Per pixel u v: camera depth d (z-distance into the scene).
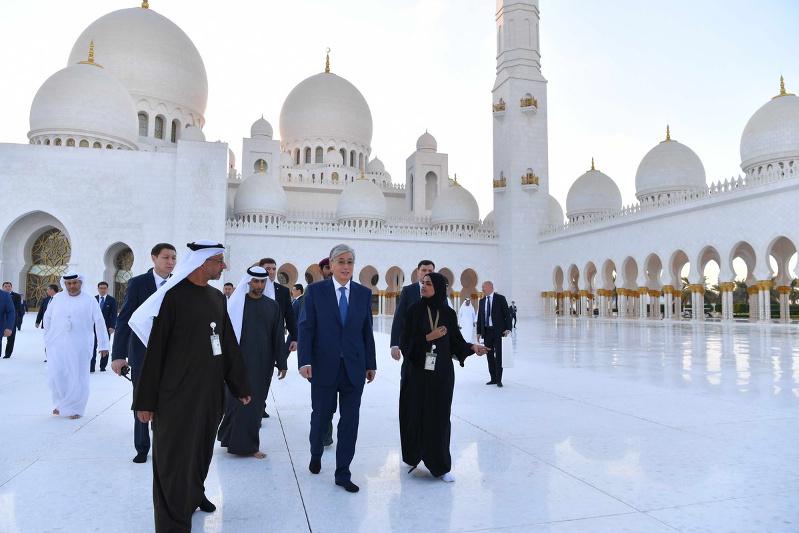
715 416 7.20
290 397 9.45
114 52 52.72
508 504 4.28
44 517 4.10
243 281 6.27
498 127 54.62
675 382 10.23
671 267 38.78
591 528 3.79
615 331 27.78
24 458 5.67
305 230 49.19
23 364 13.95
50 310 7.79
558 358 14.91
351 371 5.10
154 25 55.06
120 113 46.59
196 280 4.17
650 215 40.09
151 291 6.32
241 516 4.14
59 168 41.09
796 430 6.40
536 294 52.09
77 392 7.78
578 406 8.04
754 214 32.41
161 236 41.81
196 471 3.89
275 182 52.53
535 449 5.78
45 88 45.25
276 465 5.51
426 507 4.26
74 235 40.75
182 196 41.84
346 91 65.38
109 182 41.66
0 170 40.34
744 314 49.44
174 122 56.00
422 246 52.38
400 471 5.23
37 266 42.53
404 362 5.38
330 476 5.13
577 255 47.84
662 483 4.66
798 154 38.06
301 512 4.20
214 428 4.06
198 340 3.97
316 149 64.00
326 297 5.31
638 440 6.05
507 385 10.18
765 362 13.25
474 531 3.79
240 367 4.38
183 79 55.56
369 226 52.66
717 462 5.20
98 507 4.31
